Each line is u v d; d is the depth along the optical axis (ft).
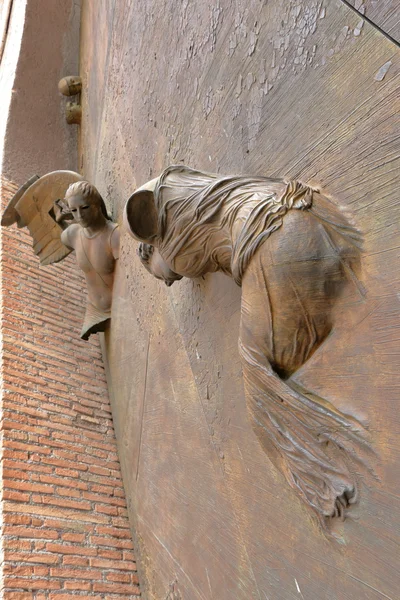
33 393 12.09
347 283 4.87
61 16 17.54
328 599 5.14
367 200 4.76
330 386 4.93
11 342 12.59
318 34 5.54
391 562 4.35
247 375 5.45
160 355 10.09
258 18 6.64
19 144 16.88
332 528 4.98
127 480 11.91
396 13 4.61
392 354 4.40
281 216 5.05
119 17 12.76
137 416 11.40
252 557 6.56
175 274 7.66
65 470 11.35
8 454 10.57
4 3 20.83
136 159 11.30
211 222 5.88
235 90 7.14
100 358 14.66
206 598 7.74
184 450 8.80
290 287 4.94
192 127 8.45
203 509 8.01
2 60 19.95
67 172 13.32
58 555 9.94
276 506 6.10
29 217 13.75
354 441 4.64
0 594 8.72
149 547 10.23
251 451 6.71
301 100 5.75
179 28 9.09
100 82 14.69
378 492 4.47
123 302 12.64
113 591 10.21
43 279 14.98
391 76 4.63
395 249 4.45
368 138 4.82
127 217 6.39
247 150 6.72
